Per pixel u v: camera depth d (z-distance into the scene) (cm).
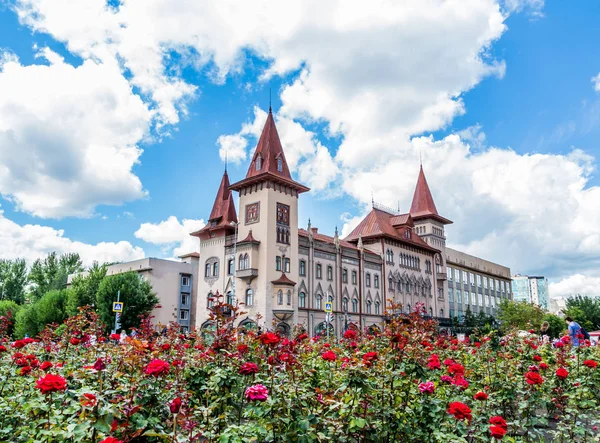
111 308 4997
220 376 714
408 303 6831
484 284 10225
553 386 938
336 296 5616
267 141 5197
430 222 7831
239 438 550
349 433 673
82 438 517
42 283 9175
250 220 5038
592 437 769
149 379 681
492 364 1073
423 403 715
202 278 5400
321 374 958
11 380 844
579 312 8738
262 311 4653
